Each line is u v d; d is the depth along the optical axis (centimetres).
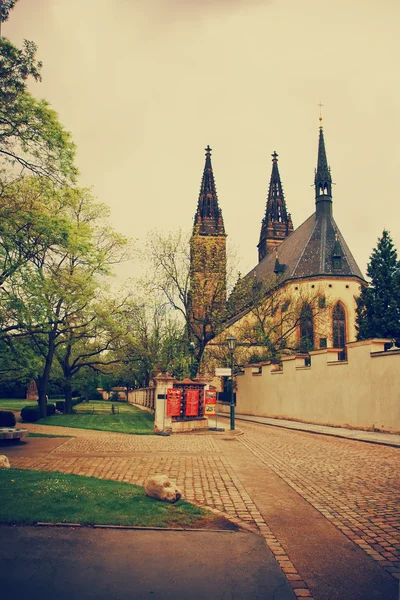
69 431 1864
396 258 4325
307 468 1041
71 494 685
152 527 579
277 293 4372
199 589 421
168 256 3259
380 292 4269
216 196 7719
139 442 1492
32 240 1773
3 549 494
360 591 427
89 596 398
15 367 2473
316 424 2389
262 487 842
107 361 3428
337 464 1095
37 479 781
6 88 1440
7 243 1612
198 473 956
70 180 1753
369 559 505
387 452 1300
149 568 462
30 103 1580
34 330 2145
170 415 1861
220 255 3419
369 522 637
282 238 8250
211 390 2120
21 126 1587
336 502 743
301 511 689
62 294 2334
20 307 1742
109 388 8188
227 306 3353
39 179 1730
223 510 684
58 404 3834
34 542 515
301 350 4256
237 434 1861
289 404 2748
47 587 411
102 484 776
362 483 884
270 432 1989
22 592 400
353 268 5328
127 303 2931
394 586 439
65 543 516
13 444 1372
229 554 508
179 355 3288
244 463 1099
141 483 842
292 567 479
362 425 1989
